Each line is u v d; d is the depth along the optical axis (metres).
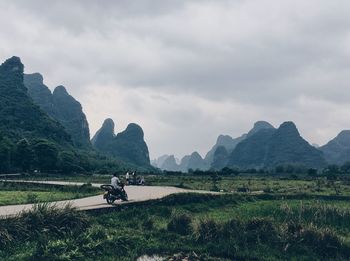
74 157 115.62
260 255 18.56
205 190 42.84
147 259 17.09
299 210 25.45
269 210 27.09
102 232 18.09
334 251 19.25
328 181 67.75
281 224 21.58
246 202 33.62
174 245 19.08
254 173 136.38
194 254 18.08
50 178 71.94
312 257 18.62
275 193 40.19
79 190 39.00
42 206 17.84
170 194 29.64
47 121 174.75
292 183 61.03
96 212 21.47
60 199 27.77
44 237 15.95
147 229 21.20
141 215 23.42
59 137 173.12
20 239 15.66
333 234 19.97
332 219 24.72
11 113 164.38
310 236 19.95
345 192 43.84
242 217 25.55
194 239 19.98
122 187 24.94
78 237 16.86
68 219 17.97
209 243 19.45
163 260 17.02
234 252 18.73
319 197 38.44
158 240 19.55
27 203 25.12
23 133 153.12
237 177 90.31
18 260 14.05
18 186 46.25
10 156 90.81
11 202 25.62
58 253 15.15
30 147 96.88
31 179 65.88
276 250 19.27
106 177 80.75
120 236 18.42
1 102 169.12
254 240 20.14
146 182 54.50
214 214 27.36
